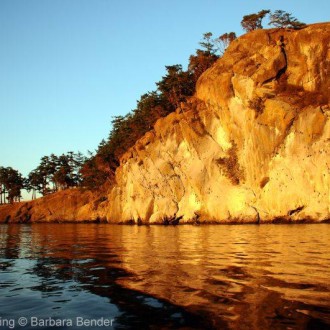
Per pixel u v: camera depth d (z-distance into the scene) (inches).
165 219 2160.4
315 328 246.4
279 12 2251.5
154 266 506.3
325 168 1531.7
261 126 1736.0
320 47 1760.6
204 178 2003.0
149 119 2719.0
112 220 2689.5
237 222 1787.6
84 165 3570.4
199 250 685.9
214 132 2069.4
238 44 2092.8
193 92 2647.6
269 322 259.8
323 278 386.6
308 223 1513.3
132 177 2498.8
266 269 446.0
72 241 1061.1
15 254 734.5
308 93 1718.8
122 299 337.1
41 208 3617.1
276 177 1663.4
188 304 310.2
